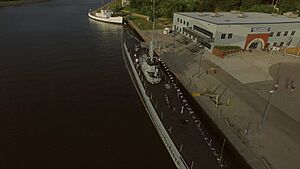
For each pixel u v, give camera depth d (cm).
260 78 6544
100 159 3800
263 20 9262
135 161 3769
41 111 5006
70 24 12988
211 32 8431
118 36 11019
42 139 4188
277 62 7806
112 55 8488
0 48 8800
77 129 4469
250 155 3791
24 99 5444
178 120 4188
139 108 5197
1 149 3922
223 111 4928
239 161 3647
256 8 12825
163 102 4700
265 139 4166
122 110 5106
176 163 3519
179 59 7594
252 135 4247
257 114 4869
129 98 5594
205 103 5191
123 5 17925
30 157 3788
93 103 5356
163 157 3859
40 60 7788
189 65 7150
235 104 5203
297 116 4862
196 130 3972
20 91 5794
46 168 3603
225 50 8181
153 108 4478
